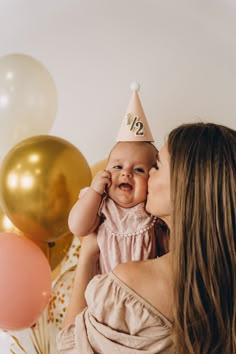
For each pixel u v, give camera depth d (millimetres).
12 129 1562
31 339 1680
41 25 2158
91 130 2051
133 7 2082
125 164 1272
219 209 1074
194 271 1067
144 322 1045
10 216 1443
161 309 1062
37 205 1391
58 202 1398
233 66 2010
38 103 1564
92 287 1090
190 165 1084
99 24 2096
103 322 1076
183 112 2002
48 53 2127
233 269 1077
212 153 1086
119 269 1089
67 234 1597
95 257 1291
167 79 2021
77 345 1104
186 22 2055
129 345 1055
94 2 2115
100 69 2070
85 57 2088
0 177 1440
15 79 1539
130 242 1245
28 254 1389
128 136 1300
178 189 1085
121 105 2033
